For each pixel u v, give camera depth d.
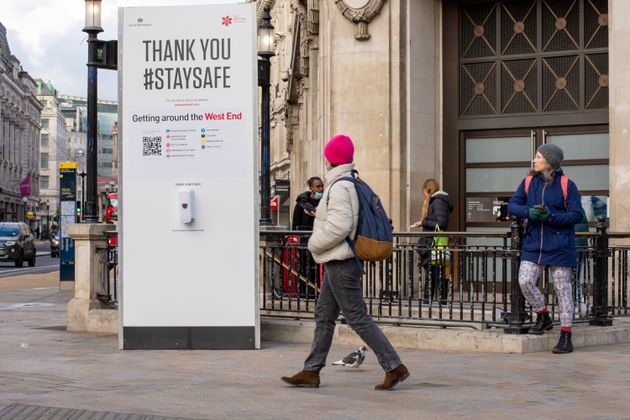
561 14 14.27
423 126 14.48
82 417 5.82
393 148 14.22
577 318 9.84
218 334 9.26
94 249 11.18
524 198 8.95
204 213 9.25
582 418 5.96
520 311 9.13
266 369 8.02
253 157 9.23
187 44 9.26
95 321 10.97
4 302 16.47
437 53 14.75
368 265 10.14
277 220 36.09
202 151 9.24
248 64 9.25
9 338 10.38
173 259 9.26
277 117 43.41
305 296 10.35
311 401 6.50
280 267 10.50
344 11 14.33
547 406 6.34
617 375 7.61
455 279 9.58
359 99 14.34
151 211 9.27
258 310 9.27
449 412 6.13
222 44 9.25
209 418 5.87
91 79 11.83
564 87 14.22
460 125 14.76
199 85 9.25
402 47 14.26
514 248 9.11
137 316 9.29
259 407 6.26
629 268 10.99
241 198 9.24
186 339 9.27
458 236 9.45
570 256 8.80
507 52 14.58
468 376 7.56
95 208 11.59
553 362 8.31
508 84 14.57
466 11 14.79
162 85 9.27
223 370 7.96
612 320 10.18
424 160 14.49
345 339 9.73
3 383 7.15
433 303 9.70
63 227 20.25
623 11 12.58
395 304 9.97
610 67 12.69
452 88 14.81
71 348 9.48
